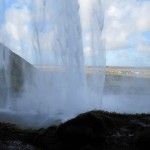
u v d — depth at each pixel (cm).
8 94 4206
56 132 1847
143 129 1808
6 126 2141
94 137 1711
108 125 1895
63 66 3584
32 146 1798
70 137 1736
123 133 1802
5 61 5231
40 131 2005
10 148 1738
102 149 1636
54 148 1734
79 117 1850
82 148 1630
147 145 1614
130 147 1633
